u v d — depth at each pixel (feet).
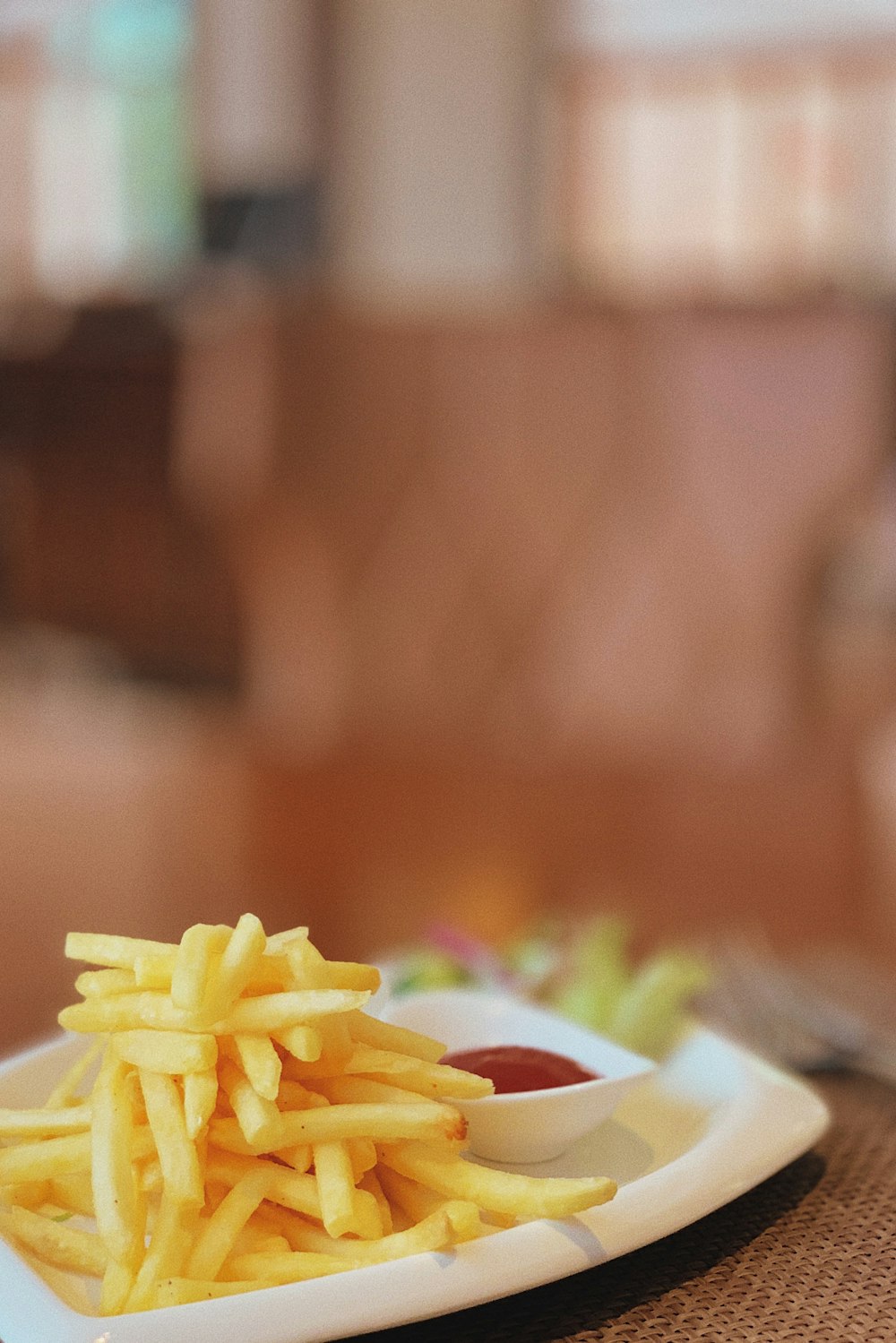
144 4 19.58
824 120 18.60
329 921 5.86
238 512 15.90
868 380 14.11
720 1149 2.75
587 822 7.68
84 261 20.36
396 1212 2.49
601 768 9.11
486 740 14.14
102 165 20.16
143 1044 2.28
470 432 14.89
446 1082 2.39
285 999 2.25
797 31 18.38
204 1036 2.24
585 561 14.69
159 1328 2.05
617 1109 3.16
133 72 19.88
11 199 20.48
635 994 3.45
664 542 14.47
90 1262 2.32
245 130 19.42
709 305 14.92
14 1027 4.30
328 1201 2.18
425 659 15.15
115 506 18.16
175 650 17.98
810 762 9.05
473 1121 2.79
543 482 14.73
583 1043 3.13
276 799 8.16
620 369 14.53
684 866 6.89
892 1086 3.51
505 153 18.86
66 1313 2.09
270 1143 2.19
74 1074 2.74
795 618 14.33
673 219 18.99
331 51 18.88
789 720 14.16
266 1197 2.30
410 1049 2.48
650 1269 2.51
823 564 15.90
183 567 17.87
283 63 19.08
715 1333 2.31
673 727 14.38
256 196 19.47
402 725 15.03
